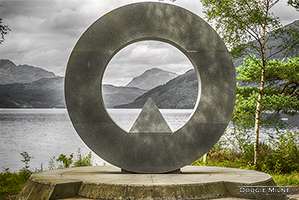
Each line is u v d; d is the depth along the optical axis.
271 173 9.77
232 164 10.29
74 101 6.43
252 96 13.67
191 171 6.96
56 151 20.08
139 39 6.73
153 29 6.69
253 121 12.41
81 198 5.27
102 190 5.23
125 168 6.41
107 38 6.58
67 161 9.91
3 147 22.84
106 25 6.59
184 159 6.52
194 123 6.62
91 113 6.45
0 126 52.81
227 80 6.76
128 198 5.05
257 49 10.99
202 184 5.35
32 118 87.56
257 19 10.13
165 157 6.48
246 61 14.81
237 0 10.53
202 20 6.78
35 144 25.06
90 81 6.48
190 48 6.75
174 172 6.54
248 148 11.24
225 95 6.73
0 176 8.95
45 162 15.25
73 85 6.46
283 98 13.51
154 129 6.52
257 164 10.13
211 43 6.78
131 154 6.44
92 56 6.52
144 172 6.43
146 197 5.04
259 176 6.14
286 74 13.94
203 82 6.71
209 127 6.64
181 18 6.76
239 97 13.26
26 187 5.78
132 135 6.47
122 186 5.18
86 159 10.59
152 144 6.48
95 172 6.72
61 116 106.81
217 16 10.85
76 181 5.48
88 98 6.46
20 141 27.84
